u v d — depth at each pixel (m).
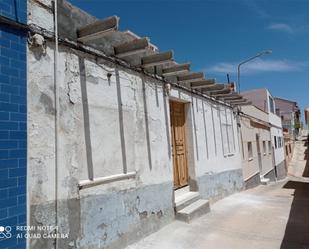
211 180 8.88
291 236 5.59
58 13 4.04
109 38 5.01
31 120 3.51
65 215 3.83
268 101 20.17
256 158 15.48
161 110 6.52
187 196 7.35
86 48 4.48
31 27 3.61
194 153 7.94
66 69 4.09
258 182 15.32
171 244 5.09
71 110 4.10
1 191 3.13
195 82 8.03
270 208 8.26
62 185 3.83
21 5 3.53
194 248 4.91
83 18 4.49
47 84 3.76
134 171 5.32
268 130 19.78
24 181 3.35
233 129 11.57
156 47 7.25
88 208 4.21
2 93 3.24
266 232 5.84
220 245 5.06
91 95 4.50
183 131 7.96
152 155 5.98
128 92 5.41
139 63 5.79
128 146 5.24
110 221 4.61
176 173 7.34
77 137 4.16
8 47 3.35
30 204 3.40
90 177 4.31
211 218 6.87
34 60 3.63
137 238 5.20
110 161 4.75
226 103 10.91
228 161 10.60
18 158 3.32
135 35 5.88
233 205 8.58
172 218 6.43
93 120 4.49
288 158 31.30
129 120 5.35
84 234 4.10
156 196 5.95
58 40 3.97
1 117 3.20
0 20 3.27
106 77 4.88
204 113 8.86
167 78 6.89
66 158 3.94
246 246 5.02
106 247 4.46
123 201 4.95
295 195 11.02
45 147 3.64
